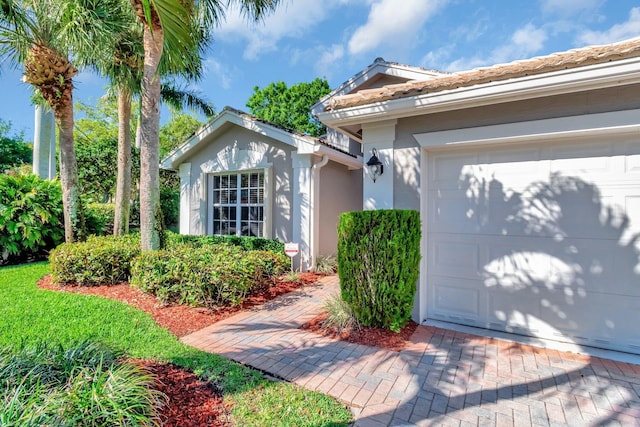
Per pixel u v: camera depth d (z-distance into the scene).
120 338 4.43
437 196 5.33
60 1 6.74
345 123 5.61
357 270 4.80
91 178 17.34
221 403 3.04
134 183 19.00
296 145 9.18
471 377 3.59
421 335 4.73
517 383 3.48
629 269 4.16
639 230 4.09
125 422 2.51
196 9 6.88
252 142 10.49
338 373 3.65
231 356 4.03
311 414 2.91
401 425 2.81
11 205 10.10
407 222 4.65
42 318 5.11
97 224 12.71
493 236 4.93
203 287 5.67
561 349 4.30
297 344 4.40
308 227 9.36
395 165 5.34
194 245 8.91
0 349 3.19
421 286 5.23
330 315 5.13
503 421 2.87
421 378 3.56
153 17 6.34
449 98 4.44
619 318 4.21
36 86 8.14
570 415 2.96
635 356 4.07
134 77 10.24
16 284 7.39
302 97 32.06
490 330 4.92
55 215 11.12
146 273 6.29
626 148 4.16
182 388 3.26
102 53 8.00
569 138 4.43
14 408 2.31
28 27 6.97
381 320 4.78
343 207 11.20
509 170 4.83
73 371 2.92
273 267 7.77
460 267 5.17
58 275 7.21
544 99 4.30
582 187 4.39
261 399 3.12
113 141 18.05
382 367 3.79
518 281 4.77
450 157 5.25
